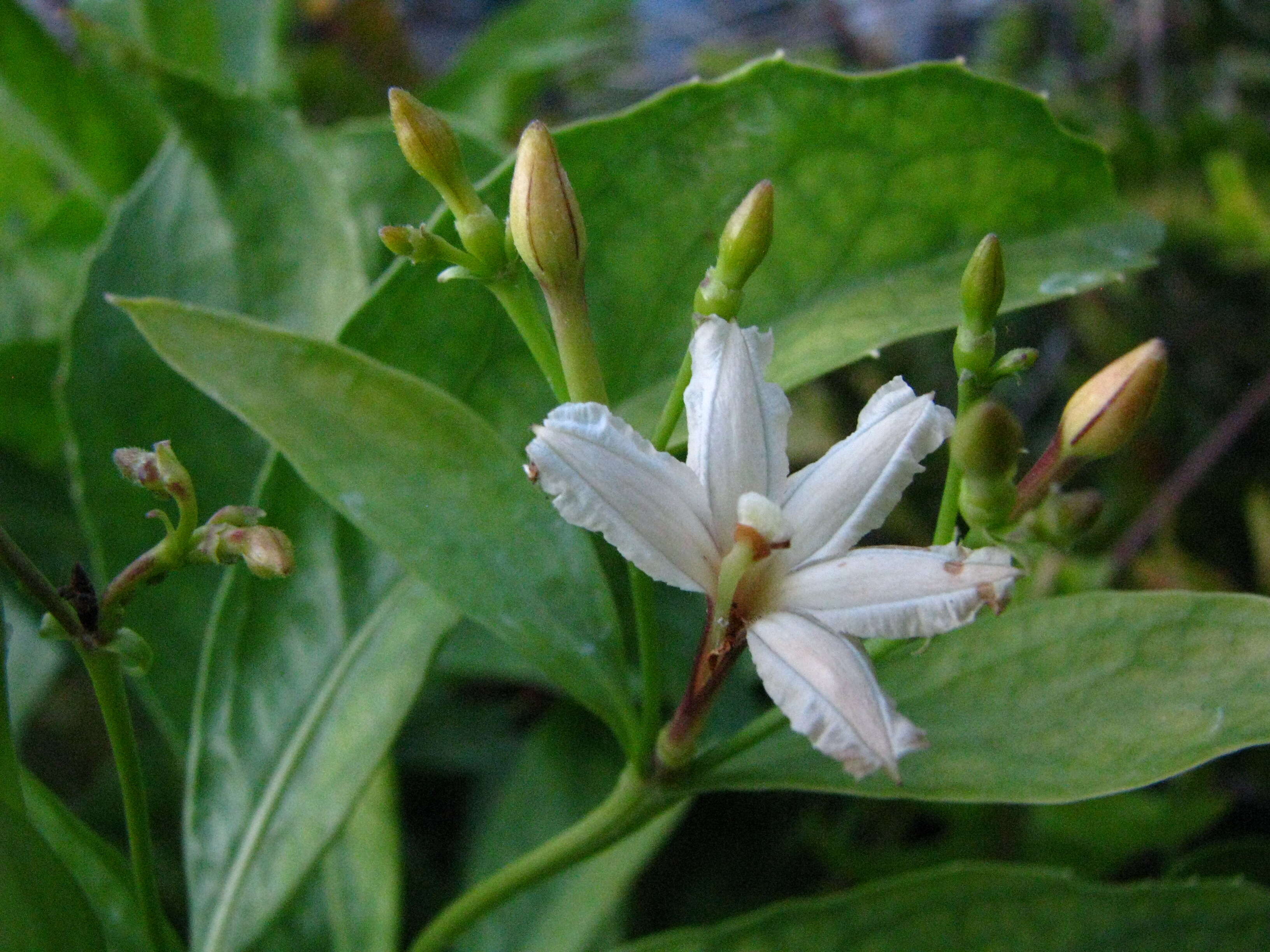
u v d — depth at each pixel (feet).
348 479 0.26
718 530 0.21
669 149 0.29
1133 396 0.20
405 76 0.59
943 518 0.22
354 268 0.34
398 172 0.38
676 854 0.38
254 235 0.35
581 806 0.34
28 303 0.46
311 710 0.29
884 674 0.25
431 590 0.25
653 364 0.29
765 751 0.24
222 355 0.26
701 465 0.21
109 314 0.33
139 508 0.33
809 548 0.21
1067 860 0.35
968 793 0.23
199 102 0.34
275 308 0.35
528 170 0.21
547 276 0.22
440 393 0.26
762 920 0.27
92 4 0.46
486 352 0.30
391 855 0.31
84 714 0.46
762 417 0.21
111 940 0.26
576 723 0.35
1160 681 0.24
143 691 0.32
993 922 0.27
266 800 0.28
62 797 0.44
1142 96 0.54
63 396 0.33
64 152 0.44
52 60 0.43
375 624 0.29
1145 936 0.27
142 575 0.21
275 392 0.26
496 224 0.22
